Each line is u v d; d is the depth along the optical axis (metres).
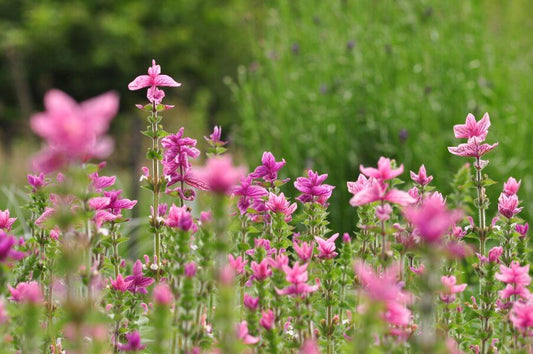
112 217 2.17
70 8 22.36
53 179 2.30
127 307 2.20
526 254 2.48
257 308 2.06
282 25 10.05
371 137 8.23
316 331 2.31
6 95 22.72
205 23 23.75
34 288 2.09
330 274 2.25
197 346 1.99
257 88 9.85
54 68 22.86
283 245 2.46
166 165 2.50
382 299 1.52
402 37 8.91
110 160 19.50
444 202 2.18
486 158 7.16
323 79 8.98
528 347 1.92
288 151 8.29
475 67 8.16
